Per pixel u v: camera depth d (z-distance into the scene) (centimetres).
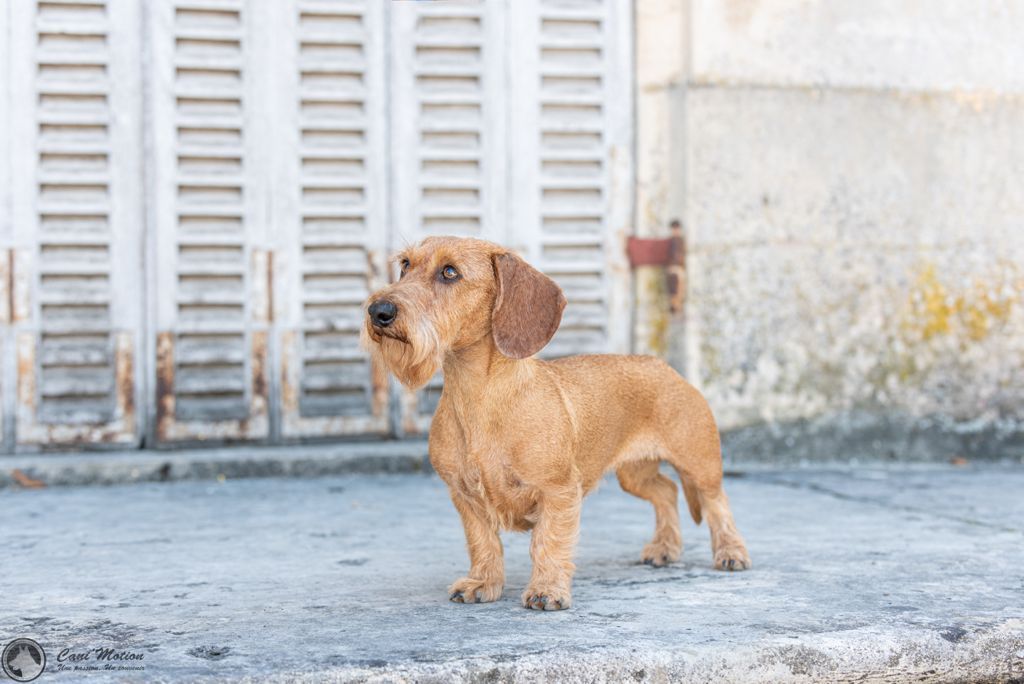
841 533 446
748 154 673
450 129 658
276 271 641
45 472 584
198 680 241
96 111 619
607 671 259
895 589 336
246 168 637
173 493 562
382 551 410
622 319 676
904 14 688
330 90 645
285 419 643
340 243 648
